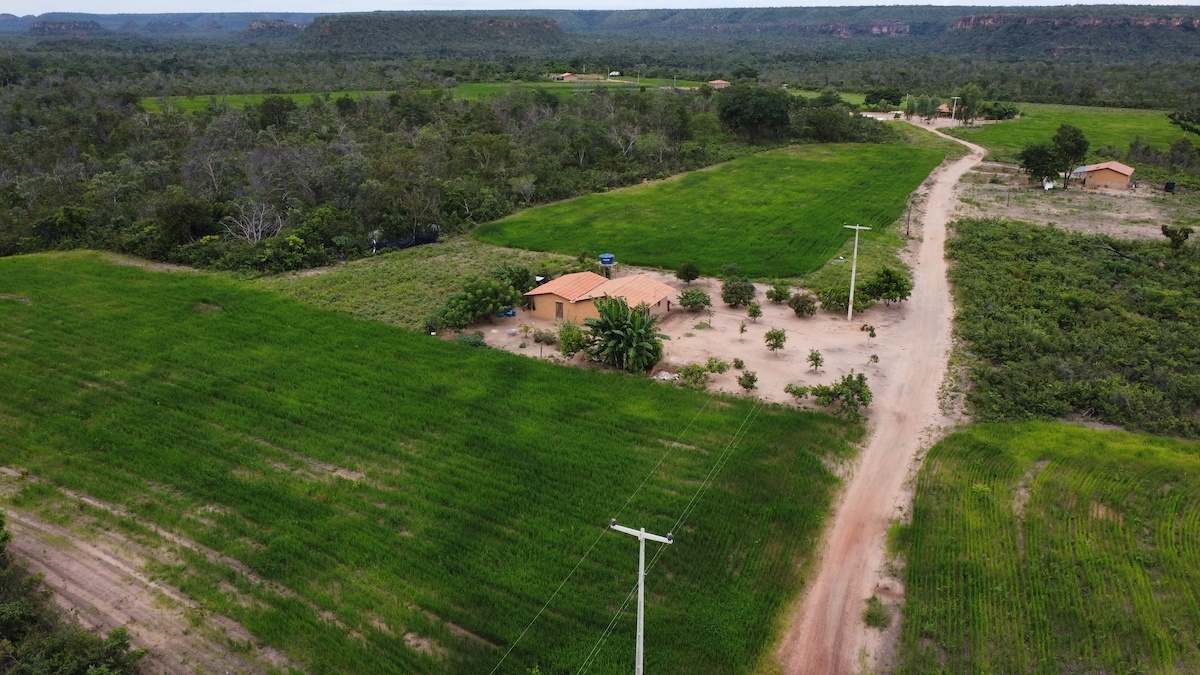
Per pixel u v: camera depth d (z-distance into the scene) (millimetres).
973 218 80125
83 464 37562
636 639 25484
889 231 77062
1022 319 53312
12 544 31938
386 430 40344
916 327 53750
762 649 26562
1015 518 33031
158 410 42594
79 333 53094
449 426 40719
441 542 31828
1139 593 28516
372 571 30266
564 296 55094
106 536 32594
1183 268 62938
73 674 23797
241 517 33719
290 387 45188
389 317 56031
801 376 46344
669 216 83812
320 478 36469
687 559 30750
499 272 60719
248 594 29359
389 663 25875
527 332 54062
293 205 78375
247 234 72312
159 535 32594
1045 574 29547
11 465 37781
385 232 74688
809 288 61750
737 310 57594
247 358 49000
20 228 75938
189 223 71312
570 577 29812
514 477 36188
